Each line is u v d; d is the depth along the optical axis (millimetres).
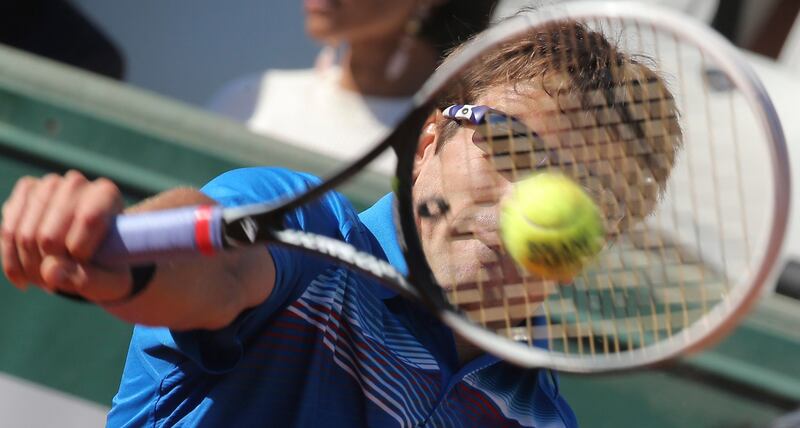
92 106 11617
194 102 17359
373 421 6422
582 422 11688
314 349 6422
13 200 5281
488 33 5777
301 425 6320
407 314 6785
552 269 6164
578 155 6742
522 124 6645
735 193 11031
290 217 6500
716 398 11539
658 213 7004
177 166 11656
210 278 5586
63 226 5145
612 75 6906
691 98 11516
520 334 6938
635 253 6941
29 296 11797
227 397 6340
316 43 17922
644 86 6918
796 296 11672
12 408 11703
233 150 11680
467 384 6941
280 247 6160
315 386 6367
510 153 6621
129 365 6738
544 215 6047
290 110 14352
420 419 6586
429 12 13617
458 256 6637
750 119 11391
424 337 6754
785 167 5207
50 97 11602
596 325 9867
